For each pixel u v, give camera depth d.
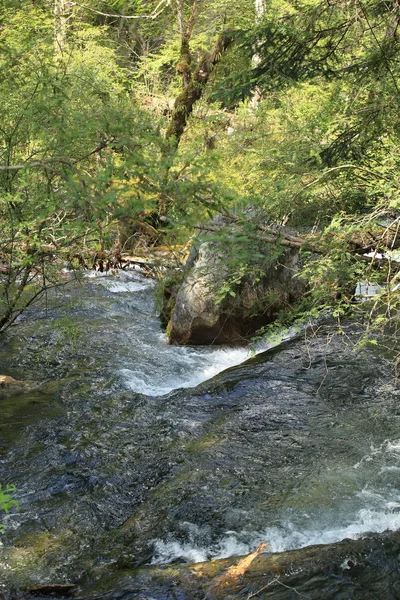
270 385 6.96
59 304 10.14
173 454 5.70
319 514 4.72
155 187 2.65
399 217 5.46
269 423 6.14
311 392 6.75
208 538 4.54
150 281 11.05
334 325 8.40
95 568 4.30
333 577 3.89
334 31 6.11
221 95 6.37
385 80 6.39
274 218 6.42
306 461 5.43
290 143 7.34
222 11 12.20
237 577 3.94
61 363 8.21
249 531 4.57
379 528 4.55
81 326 9.40
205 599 3.77
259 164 7.25
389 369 7.08
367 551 4.11
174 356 8.48
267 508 4.81
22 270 6.48
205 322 8.58
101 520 4.86
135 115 3.17
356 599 3.70
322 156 6.57
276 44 6.06
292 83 6.21
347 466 5.32
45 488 5.26
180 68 12.73
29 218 5.07
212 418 6.39
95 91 5.10
